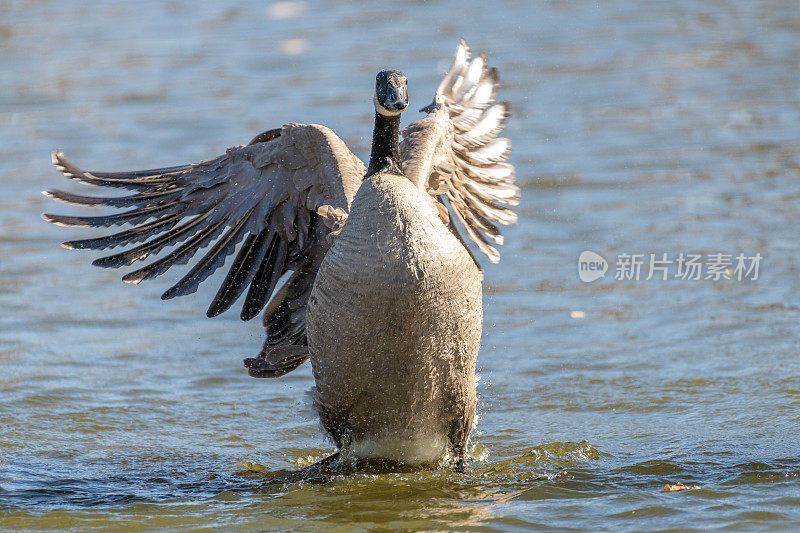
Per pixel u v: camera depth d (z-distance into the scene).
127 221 10.88
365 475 10.53
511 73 29.83
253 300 11.31
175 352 14.69
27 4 42.12
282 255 11.14
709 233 18.31
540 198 20.59
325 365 9.72
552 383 13.34
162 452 11.62
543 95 27.78
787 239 17.83
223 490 10.43
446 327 9.38
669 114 25.88
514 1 39.78
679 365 13.73
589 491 10.08
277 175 10.88
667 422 12.06
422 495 10.04
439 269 9.20
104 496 10.28
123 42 35.53
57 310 16.14
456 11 38.28
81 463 11.27
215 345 14.96
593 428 11.98
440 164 11.19
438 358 9.52
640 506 9.62
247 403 13.11
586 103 27.03
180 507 9.95
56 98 29.08
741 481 10.21
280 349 10.82
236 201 10.91
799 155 22.45
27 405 12.78
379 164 9.93
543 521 9.32
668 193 20.52
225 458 11.47
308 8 40.00
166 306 16.48
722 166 21.98
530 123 25.61
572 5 39.00
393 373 9.53
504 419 12.33
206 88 29.47
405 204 9.28
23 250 18.64
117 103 28.30
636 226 18.81
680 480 10.31
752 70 29.62
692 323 15.06
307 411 10.82
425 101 25.98
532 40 33.66
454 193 11.91
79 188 21.89
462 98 12.44
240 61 32.22
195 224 11.11
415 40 33.72
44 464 11.20
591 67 30.38
